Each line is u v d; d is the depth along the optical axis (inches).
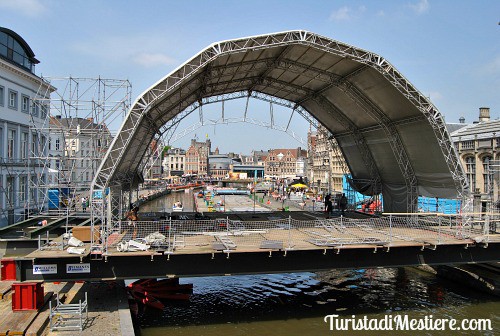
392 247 746.8
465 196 919.0
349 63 927.0
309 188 3961.6
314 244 726.5
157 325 716.7
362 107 1080.8
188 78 761.0
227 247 679.1
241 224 983.6
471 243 775.1
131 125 732.0
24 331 513.3
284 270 713.6
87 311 608.4
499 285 872.3
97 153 1108.5
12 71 1348.4
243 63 957.2
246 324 724.7
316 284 986.7
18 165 1343.5
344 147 1407.5
